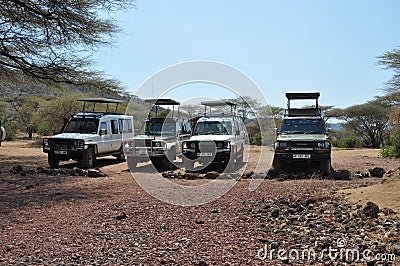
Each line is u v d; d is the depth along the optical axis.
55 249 5.77
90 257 5.46
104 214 7.86
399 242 5.72
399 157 20.80
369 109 41.81
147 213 7.95
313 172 13.47
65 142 16.25
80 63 20.33
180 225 7.05
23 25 18.16
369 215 6.82
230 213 7.88
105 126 17.98
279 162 13.84
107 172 15.04
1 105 44.50
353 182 11.55
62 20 17.77
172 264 5.24
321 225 6.72
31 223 7.24
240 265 5.22
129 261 5.33
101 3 18.08
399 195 7.43
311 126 14.58
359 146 37.91
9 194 10.14
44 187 11.27
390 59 29.94
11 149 28.14
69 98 35.97
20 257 5.45
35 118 40.22
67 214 7.91
